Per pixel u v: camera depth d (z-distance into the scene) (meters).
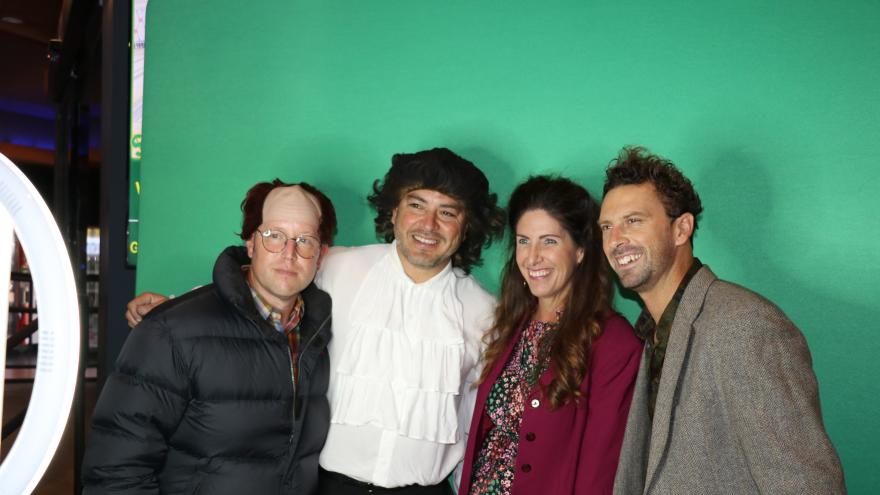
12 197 0.88
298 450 1.82
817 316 2.17
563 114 2.40
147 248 2.84
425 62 2.54
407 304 2.04
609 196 1.70
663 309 1.68
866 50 2.16
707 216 2.26
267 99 2.72
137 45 2.97
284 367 1.77
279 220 1.75
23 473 0.87
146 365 1.61
